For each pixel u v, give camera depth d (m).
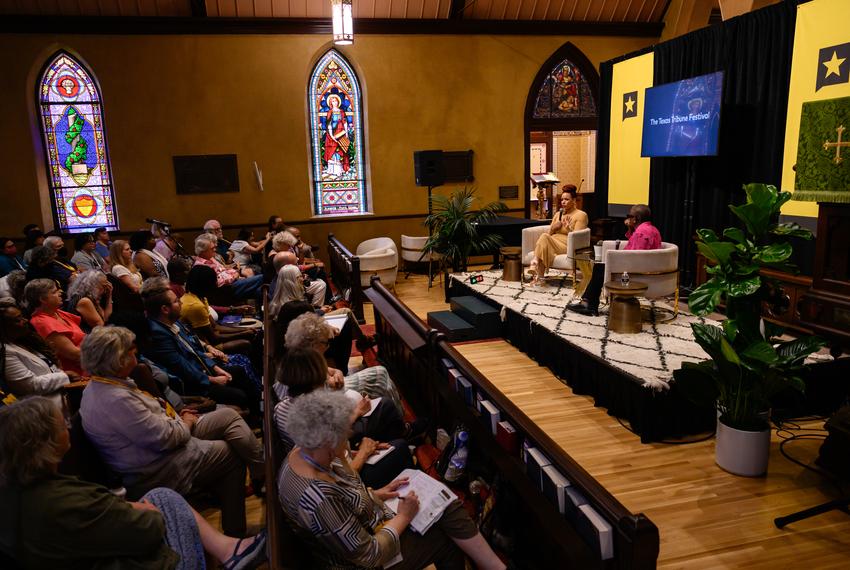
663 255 5.48
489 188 10.91
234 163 9.68
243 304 7.02
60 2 8.52
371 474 2.76
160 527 2.00
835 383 4.30
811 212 5.81
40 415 1.77
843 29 5.44
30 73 8.77
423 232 10.74
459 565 2.39
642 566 1.75
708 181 7.23
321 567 2.06
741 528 3.07
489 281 7.56
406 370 4.41
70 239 9.31
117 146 9.23
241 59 9.45
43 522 1.78
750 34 6.51
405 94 10.23
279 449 2.60
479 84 10.52
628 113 8.58
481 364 5.62
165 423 2.61
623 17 10.87
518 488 2.40
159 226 7.89
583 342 4.89
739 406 3.54
